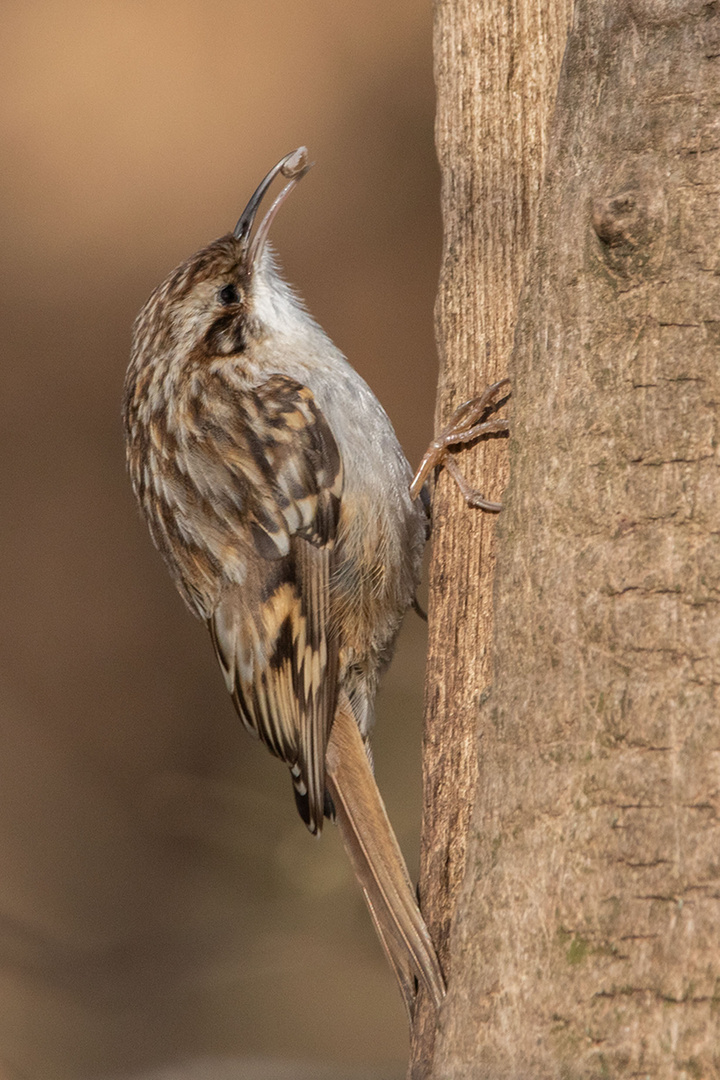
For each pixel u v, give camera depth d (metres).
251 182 16.81
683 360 4.11
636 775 3.96
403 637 11.45
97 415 16.66
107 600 15.61
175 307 6.70
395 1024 10.73
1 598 15.51
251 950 11.16
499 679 4.45
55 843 13.12
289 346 6.75
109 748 14.36
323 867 11.24
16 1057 10.61
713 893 3.79
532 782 4.22
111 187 17.25
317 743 6.19
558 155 4.62
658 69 4.31
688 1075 3.72
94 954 11.24
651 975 3.83
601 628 4.13
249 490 6.45
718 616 3.95
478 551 5.65
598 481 4.23
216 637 6.61
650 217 4.20
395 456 6.67
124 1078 9.59
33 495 16.19
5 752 13.98
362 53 16.97
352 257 16.08
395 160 16.53
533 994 4.05
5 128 17.53
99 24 17.77
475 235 5.92
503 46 5.91
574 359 4.37
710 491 4.02
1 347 16.75
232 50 17.33
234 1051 10.62
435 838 5.39
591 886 3.99
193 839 12.45
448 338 5.97
